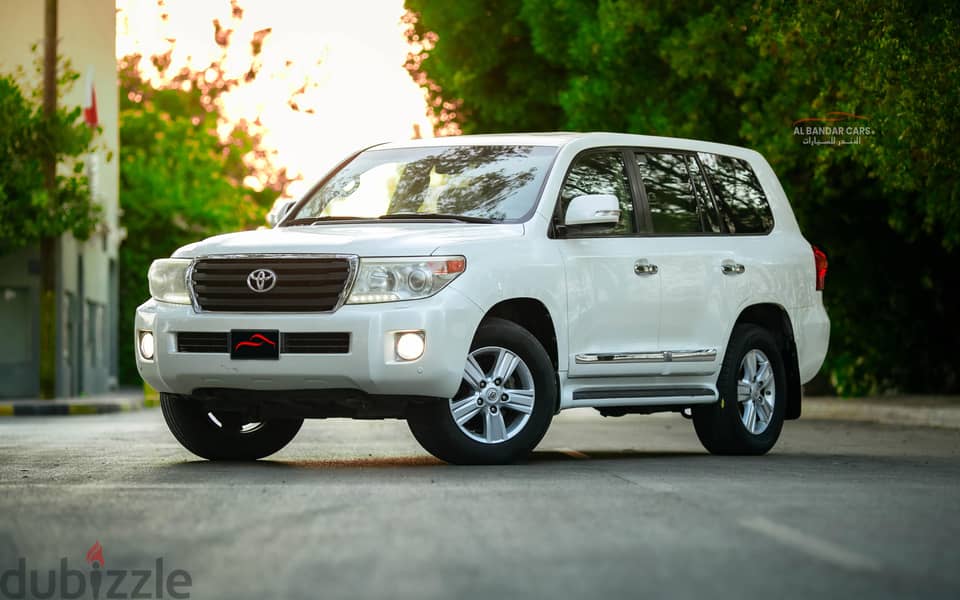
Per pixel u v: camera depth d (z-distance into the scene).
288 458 19.88
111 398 58.50
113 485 15.35
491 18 56.91
